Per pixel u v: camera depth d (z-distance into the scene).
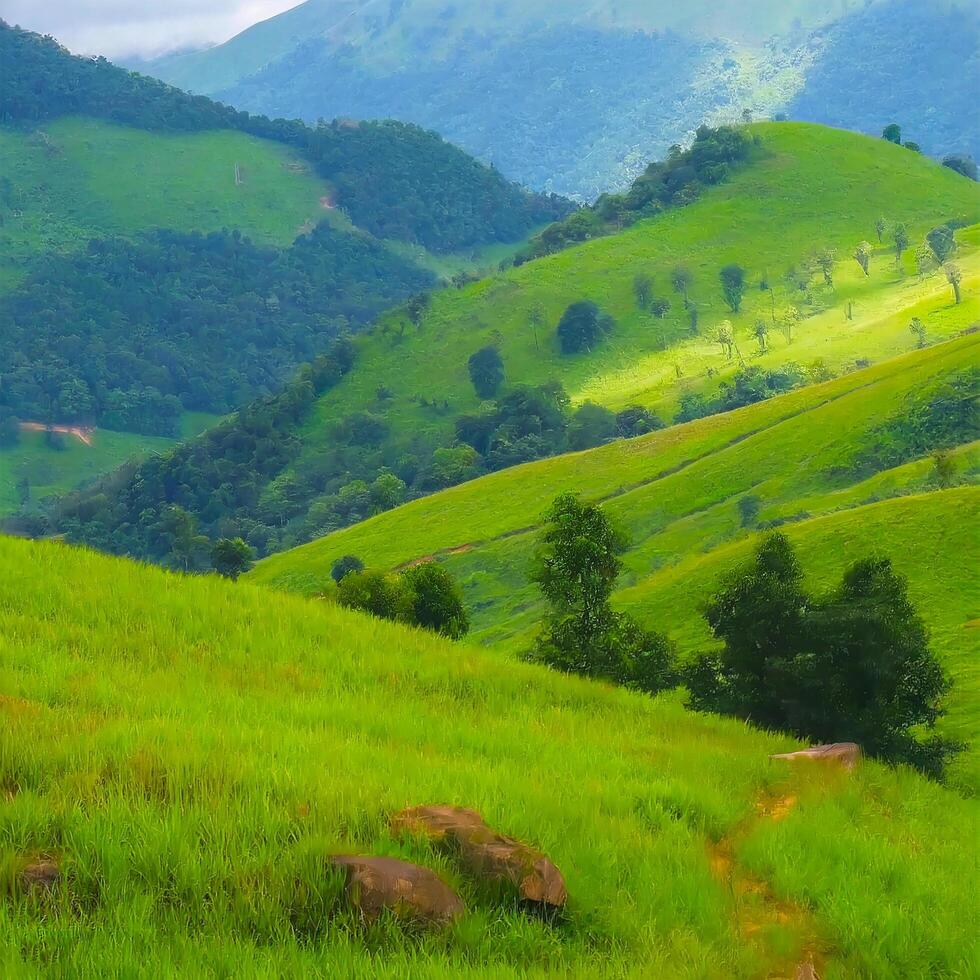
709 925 19.09
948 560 107.12
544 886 18.25
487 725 32.53
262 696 31.23
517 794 22.48
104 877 16.47
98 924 15.33
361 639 44.44
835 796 28.98
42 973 13.82
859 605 47.94
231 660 37.25
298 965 14.91
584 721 36.69
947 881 23.88
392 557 190.62
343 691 34.62
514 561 174.88
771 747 37.06
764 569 51.31
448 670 41.84
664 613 120.00
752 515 163.25
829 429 181.12
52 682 28.14
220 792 19.56
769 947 19.12
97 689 27.86
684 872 20.80
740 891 21.73
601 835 21.38
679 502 176.50
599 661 62.47
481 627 157.25
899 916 20.67
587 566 65.00
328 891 16.97
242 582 53.31
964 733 65.44
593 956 17.25
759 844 23.31
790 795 29.03
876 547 113.50
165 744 21.53
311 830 18.61
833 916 20.55
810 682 46.78
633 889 19.73
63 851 17.02
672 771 28.88
